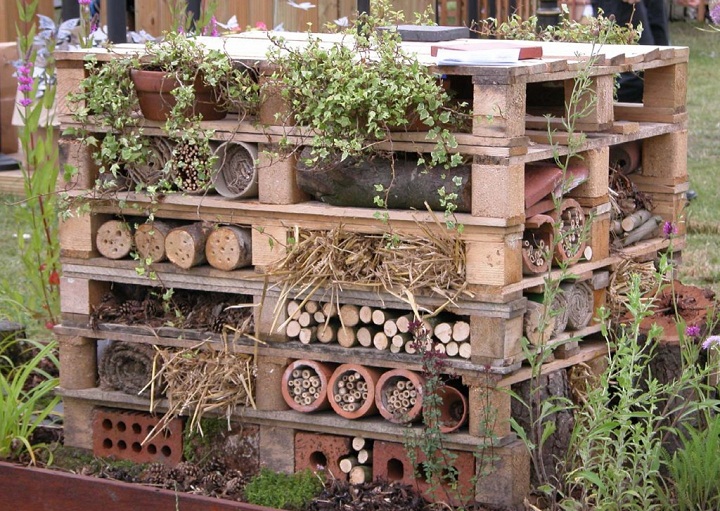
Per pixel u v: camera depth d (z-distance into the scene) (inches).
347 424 165.3
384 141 156.9
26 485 173.2
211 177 167.8
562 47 192.5
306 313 166.2
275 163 163.6
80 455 182.7
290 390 169.0
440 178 155.3
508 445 159.5
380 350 162.1
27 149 226.7
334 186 160.9
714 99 570.9
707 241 307.6
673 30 813.9
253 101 162.7
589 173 171.8
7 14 418.9
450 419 164.4
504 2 357.4
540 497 163.3
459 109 168.4
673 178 199.3
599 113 172.4
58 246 228.8
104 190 174.7
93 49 176.2
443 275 155.8
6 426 181.5
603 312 160.1
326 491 165.2
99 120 172.4
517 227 154.6
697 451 157.3
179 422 176.7
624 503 156.4
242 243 168.9
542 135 170.6
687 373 154.5
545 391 166.7
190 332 174.6
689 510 155.4
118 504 167.3
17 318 242.2
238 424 174.6
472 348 156.6
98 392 180.9
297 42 190.4
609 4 310.0
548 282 153.3
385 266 158.6
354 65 156.4
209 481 171.3
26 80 222.5
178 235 170.4
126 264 176.1
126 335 177.6
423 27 198.5
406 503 160.4
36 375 215.8
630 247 191.2
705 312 181.6
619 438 150.0
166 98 167.3
